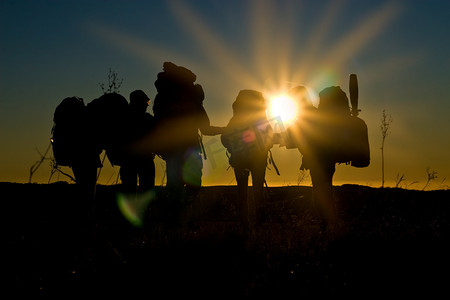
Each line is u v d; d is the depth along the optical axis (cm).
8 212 1119
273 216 1285
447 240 928
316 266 779
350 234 959
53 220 1010
